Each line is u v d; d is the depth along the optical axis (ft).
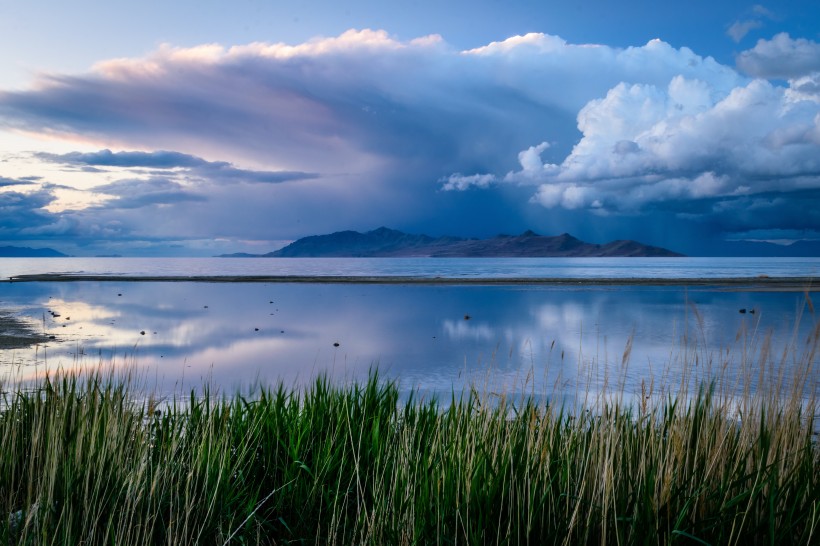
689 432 11.62
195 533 11.55
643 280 152.76
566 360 38.14
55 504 11.55
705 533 10.10
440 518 10.63
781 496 10.27
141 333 52.03
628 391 26.86
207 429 14.17
